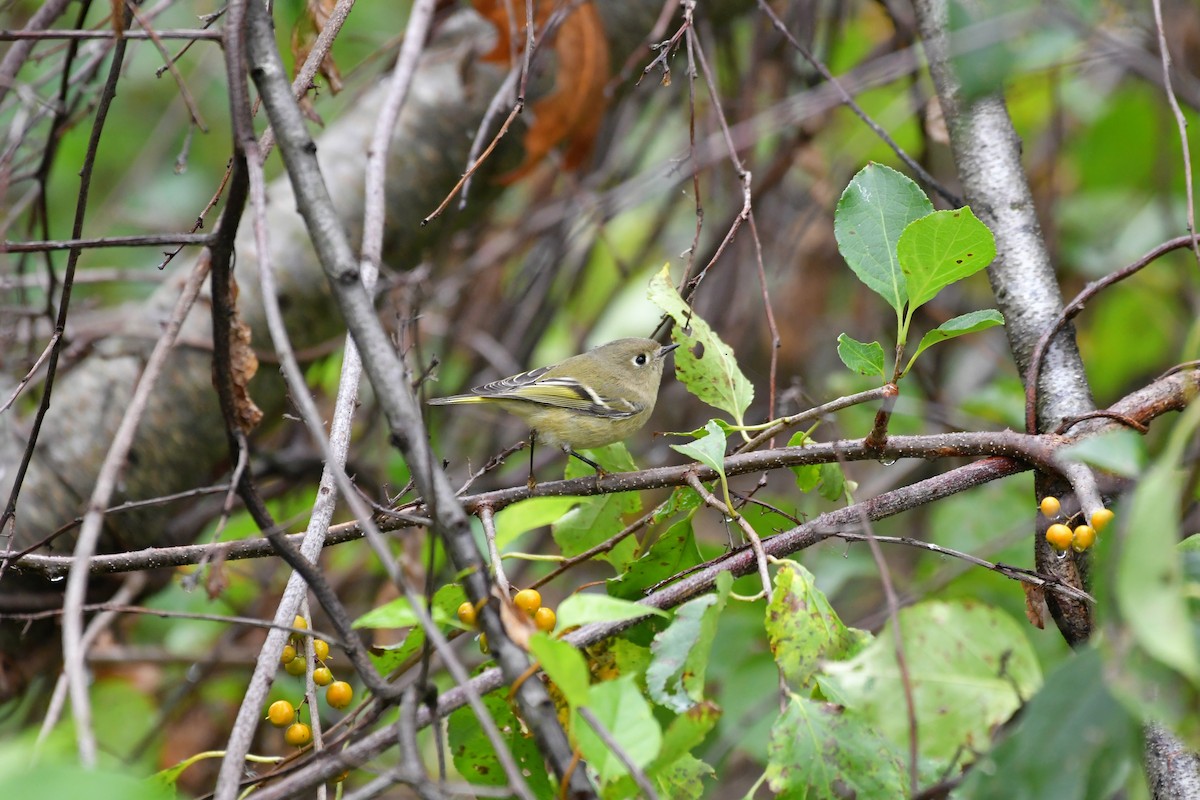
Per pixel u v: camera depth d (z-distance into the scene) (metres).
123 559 6.93
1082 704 4.56
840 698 5.75
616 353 11.83
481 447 14.96
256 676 6.19
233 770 5.70
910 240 6.58
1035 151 15.63
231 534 11.91
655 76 13.71
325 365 12.07
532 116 12.11
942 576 9.13
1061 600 6.97
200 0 13.16
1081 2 9.80
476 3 11.12
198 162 16.45
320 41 7.09
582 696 4.71
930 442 7.24
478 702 4.43
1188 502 5.29
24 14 13.62
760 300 14.46
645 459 14.72
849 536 6.80
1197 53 14.15
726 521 7.12
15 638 10.45
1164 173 12.56
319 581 5.41
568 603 4.96
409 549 11.13
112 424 10.48
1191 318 13.83
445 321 14.29
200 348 10.68
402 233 11.96
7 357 11.38
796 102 12.20
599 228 13.38
